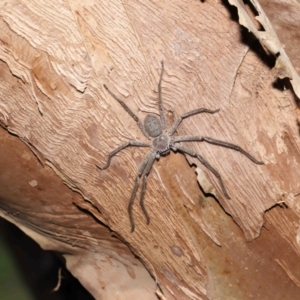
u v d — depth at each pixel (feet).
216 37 2.91
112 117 2.92
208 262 2.96
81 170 2.96
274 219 2.93
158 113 2.94
